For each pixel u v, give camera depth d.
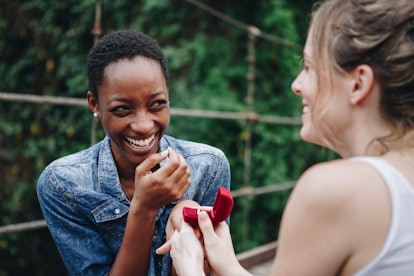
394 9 0.94
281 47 6.22
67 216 1.56
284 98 6.29
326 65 0.99
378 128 0.97
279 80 6.29
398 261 0.87
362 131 0.98
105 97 1.42
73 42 6.19
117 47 1.42
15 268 5.83
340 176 0.91
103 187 1.58
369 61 0.95
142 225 1.41
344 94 0.98
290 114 6.30
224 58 6.06
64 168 1.58
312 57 1.02
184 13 6.10
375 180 0.90
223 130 5.90
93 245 1.55
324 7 1.02
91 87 1.49
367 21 0.95
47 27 6.22
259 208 6.21
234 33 6.10
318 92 1.01
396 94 0.94
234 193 4.41
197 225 1.32
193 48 5.93
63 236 1.56
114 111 1.42
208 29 6.15
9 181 6.04
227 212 1.32
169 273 1.56
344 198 0.89
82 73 6.13
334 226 0.89
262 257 4.04
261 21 6.15
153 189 1.36
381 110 0.96
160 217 1.58
